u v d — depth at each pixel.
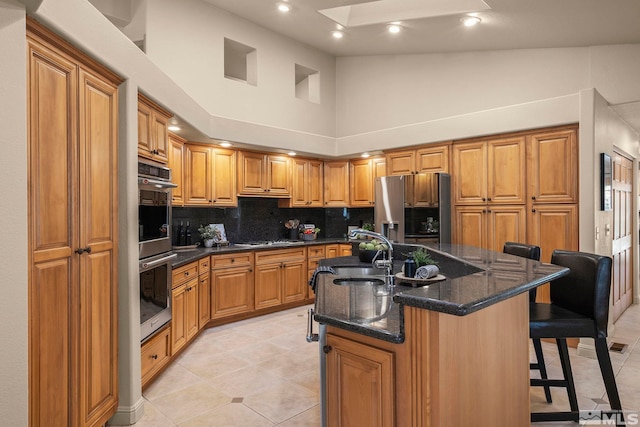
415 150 4.95
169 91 3.09
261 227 5.59
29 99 1.64
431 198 4.46
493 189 4.24
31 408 1.65
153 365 2.87
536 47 4.34
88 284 2.04
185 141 4.39
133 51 2.45
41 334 1.71
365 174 5.73
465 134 4.41
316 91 5.77
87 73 2.04
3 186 1.44
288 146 5.09
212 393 2.78
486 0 3.26
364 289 2.13
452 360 1.31
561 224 3.78
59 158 1.83
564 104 3.71
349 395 1.52
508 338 1.66
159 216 2.99
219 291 4.38
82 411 1.99
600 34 3.74
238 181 4.89
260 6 4.34
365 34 4.70
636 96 3.85
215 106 4.49
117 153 2.36
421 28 4.20
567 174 3.75
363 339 1.49
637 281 5.44
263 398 2.70
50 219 1.76
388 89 5.53
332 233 6.34
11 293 1.47
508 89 4.56
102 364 2.19
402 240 4.70
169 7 4.09
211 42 4.45
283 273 5.05
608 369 2.03
